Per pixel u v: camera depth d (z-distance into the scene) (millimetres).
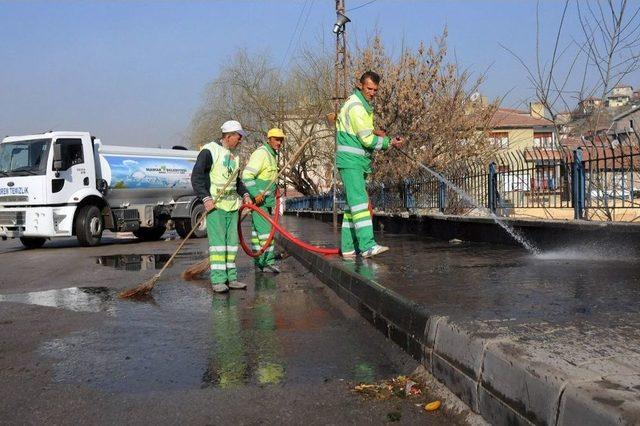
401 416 3357
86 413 3525
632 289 4887
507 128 19188
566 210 7836
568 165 7789
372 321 5328
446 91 14312
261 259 9281
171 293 7570
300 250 10703
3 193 15953
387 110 14219
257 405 3582
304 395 3723
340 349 4758
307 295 7230
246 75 40250
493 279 5656
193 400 3688
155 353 4758
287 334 5285
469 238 10180
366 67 15852
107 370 4332
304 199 33875
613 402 2332
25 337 5340
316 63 37875
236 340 5109
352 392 3752
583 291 4871
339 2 20719
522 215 8695
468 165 10383
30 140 15961
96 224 16516
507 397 2949
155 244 16875
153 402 3670
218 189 7504
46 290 8078
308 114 38344
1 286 8594
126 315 6234
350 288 6281
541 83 8719
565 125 8672
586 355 3002
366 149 7465
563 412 2510
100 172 17250
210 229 7539
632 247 6531
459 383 3447
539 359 2932
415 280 5715
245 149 39188
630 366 2801
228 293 7492
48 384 4047
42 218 15688
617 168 7023
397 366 4277
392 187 14117
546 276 5727
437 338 3854
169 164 19500
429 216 11570
